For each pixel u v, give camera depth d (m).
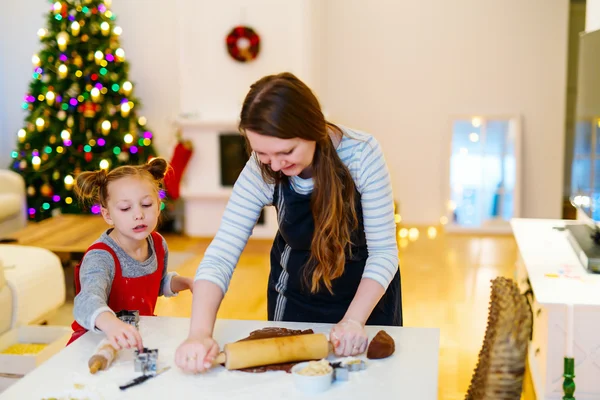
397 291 1.87
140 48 6.21
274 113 1.38
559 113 5.89
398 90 6.07
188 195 5.76
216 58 5.62
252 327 1.66
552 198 5.97
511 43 5.88
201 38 5.61
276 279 1.89
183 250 5.32
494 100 5.96
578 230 3.08
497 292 1.29
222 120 5.59
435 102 6.03
